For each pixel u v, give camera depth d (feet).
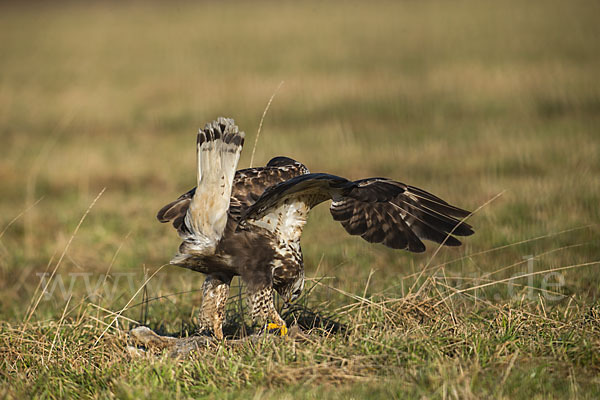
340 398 19.98
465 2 219.41
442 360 21.88
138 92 102.17
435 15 189.26
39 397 22.15
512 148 59.67
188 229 24.82
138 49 152.87
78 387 22.90
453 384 19.98
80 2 327.88
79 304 32.04
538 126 68.13
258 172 26.25
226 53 136.67
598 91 80.48
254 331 28.30
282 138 69.21
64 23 230.48
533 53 110.63
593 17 155.94
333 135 69.62
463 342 23.50
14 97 104.63
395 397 19.93
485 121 72.54
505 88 86.43
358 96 88.99
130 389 21.04
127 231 46.55
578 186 46.83
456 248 39.09
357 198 23.86
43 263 42.47
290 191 23.52
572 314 26.89
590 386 20.88
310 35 160.35
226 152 23.79
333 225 45.16
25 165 66.59
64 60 143.02
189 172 61.41
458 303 29.60
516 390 20.26
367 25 174.81
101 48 159.74
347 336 25.22
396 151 62.23
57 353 26.05
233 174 23.88
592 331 24.43
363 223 25.29
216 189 23.98
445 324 25.68
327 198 25.57
